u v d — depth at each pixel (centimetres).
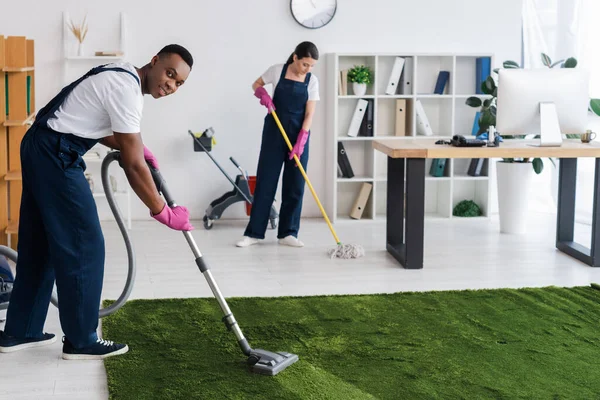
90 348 333
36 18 620
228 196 624
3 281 388
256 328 369
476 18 680
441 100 682
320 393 295
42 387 305
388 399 290
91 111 307
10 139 519
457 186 695
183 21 639
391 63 670
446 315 391
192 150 653
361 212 662
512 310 400
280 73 545
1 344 342
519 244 568
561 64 670
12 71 507
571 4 662
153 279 464
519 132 504
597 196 496
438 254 534
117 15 630
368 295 425
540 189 712
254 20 648
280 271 486
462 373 315
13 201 528
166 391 296
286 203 561
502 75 498
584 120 507
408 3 669
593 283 451
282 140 547
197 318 383
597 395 295
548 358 333
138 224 637
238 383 304
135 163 305
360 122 655
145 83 316
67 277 320
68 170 312
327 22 656
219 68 649
